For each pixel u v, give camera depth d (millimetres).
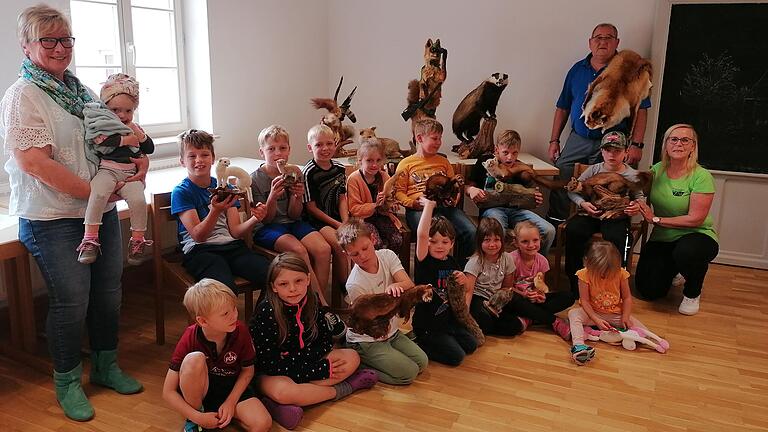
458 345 2557
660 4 3709
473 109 3869
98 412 2158
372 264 2420
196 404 1985
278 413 2088
